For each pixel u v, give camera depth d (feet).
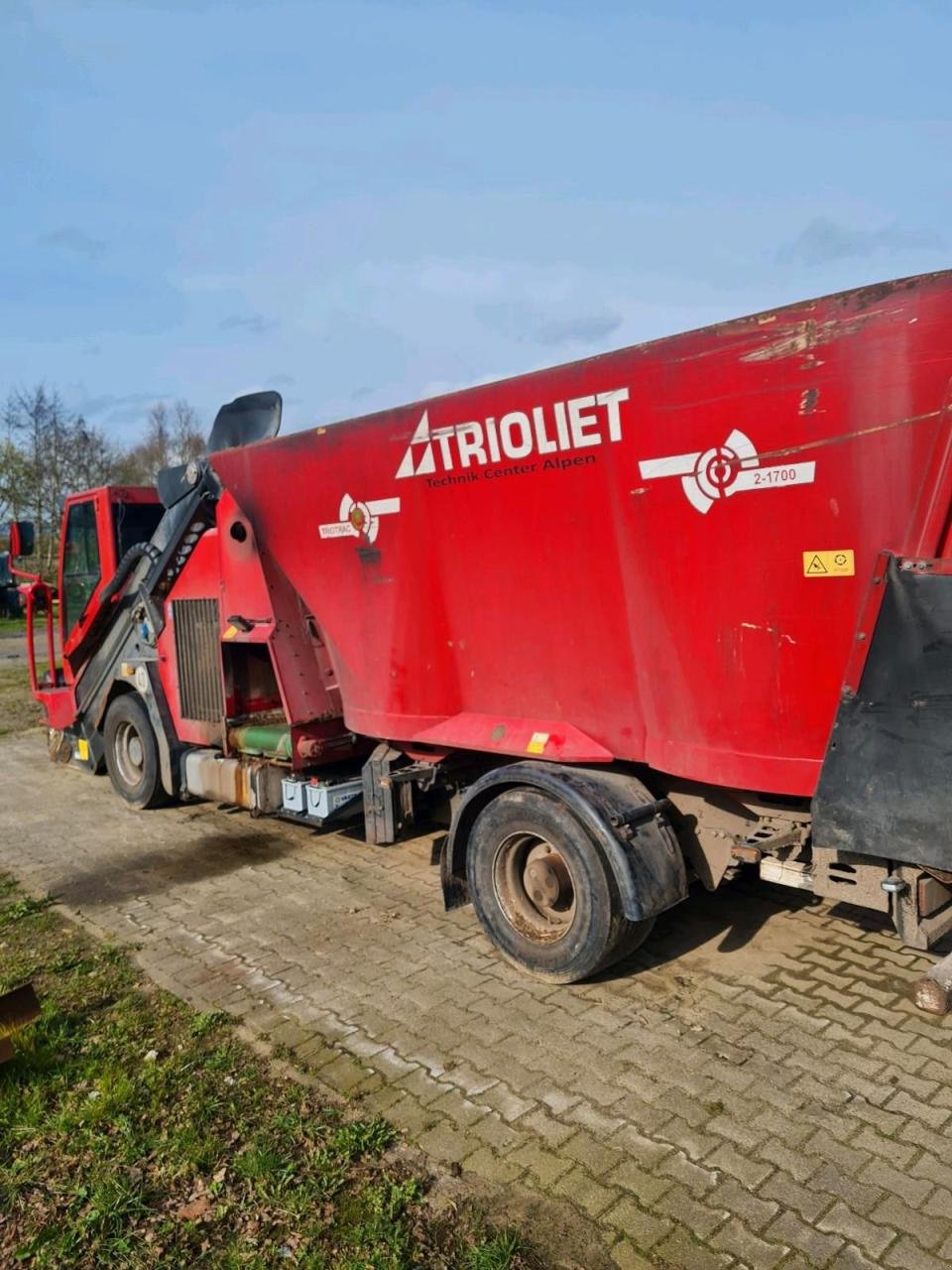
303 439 17.48
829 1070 11.60
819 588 11.08
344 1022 13.21
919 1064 11.65
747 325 11.19
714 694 12.23
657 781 13.98
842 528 10.79
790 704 11.54
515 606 14.64
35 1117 11.23
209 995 14.20
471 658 15.58
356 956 15.38
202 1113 11.16
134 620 24.61
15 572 30.19
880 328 10.27
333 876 19.39
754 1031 12.58
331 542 17.61
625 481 12.68
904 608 10.27
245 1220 9.43
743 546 11.63
